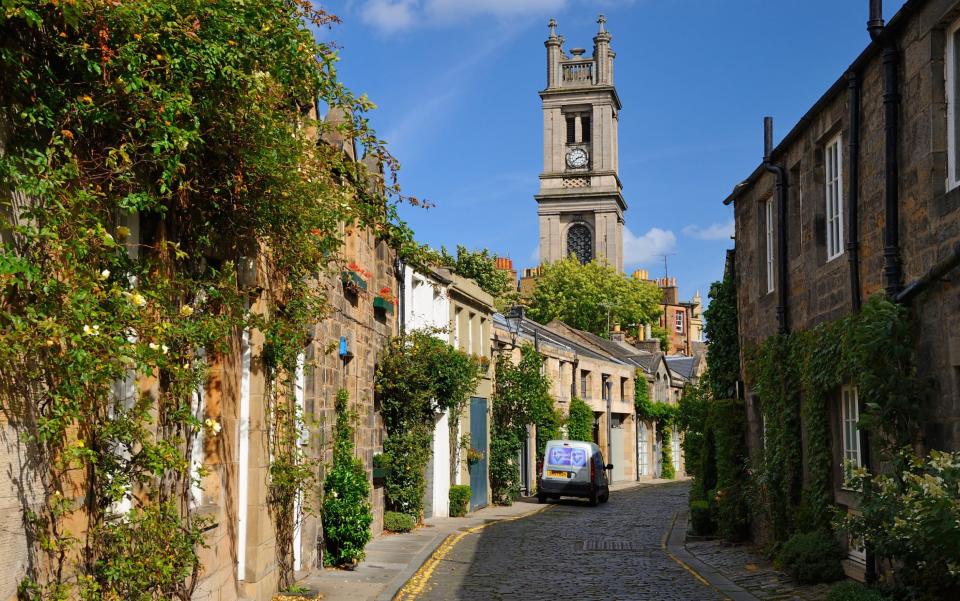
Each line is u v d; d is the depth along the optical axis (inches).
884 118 397.7
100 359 201.2
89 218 206.8
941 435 348.5
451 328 893.8
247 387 379.2
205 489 339.6
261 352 383.9
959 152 348.5
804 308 521.0
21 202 201.3
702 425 806.5
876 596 359.6
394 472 773.9
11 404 196.4
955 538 277.4
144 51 224.1
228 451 354.6
